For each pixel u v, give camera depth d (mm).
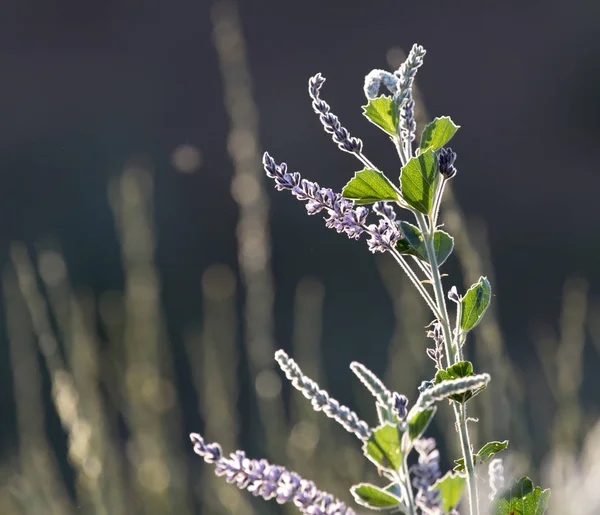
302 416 2166
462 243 1865
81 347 2033
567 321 2244
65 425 1779
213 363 2230
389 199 1078
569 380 2141
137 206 2264
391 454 1017
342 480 2164
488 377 1013
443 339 1110
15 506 2150
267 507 2117
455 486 1060
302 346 2387
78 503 1894
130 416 2117
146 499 2016
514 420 1977
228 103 2270
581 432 2078
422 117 1467
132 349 2146
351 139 1081
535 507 1075
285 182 1093
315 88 1085
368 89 1091
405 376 2246
